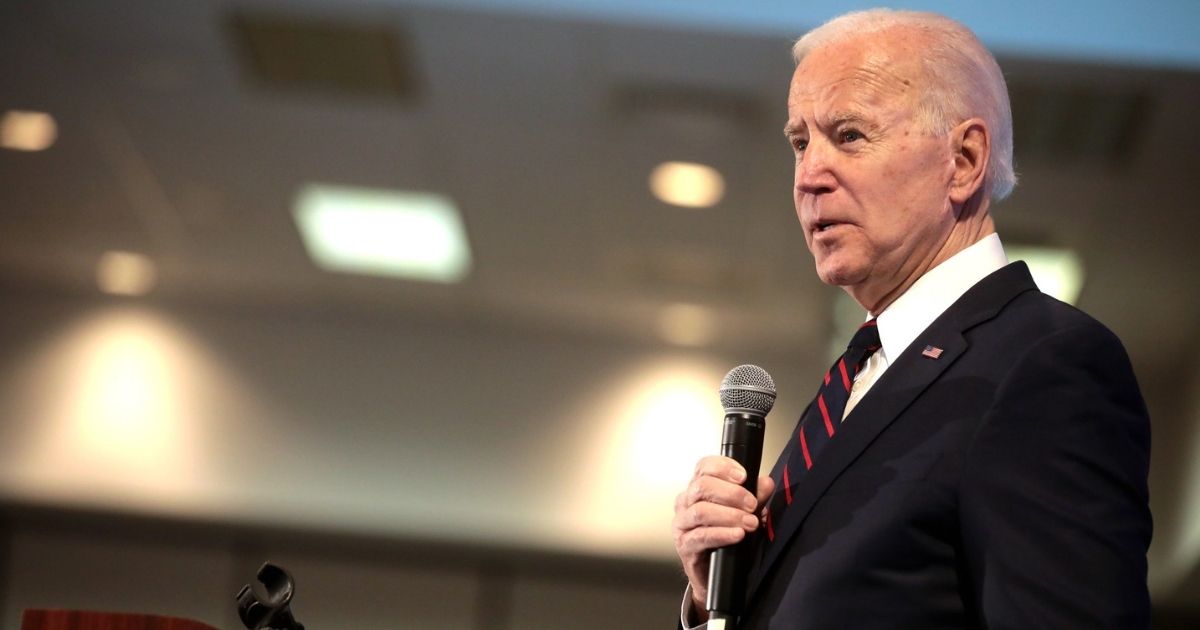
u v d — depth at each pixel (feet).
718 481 8.12
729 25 25.44
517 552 39.17
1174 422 37.01
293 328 40.83
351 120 30.81
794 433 9.36
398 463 39.75
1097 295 34.24
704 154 30.40
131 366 40.34
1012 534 7.20
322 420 40.09
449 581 38.96
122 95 30.58
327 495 39.45
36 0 27.25
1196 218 30.27
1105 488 7.24
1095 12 24.04
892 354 8.66
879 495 7.77
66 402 40.06
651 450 39.93
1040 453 7.34
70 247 38.32
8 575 38.81
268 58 28.71
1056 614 6.92
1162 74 25.22
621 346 40.93
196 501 39.32
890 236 8.70
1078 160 28.63
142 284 40.14
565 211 33.91
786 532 8.00
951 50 8.93
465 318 40.52
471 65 28.14
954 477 7.61
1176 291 33.53
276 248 37.47
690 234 34.32
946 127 8.79
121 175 34.35
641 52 26.86
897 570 7.61
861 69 8.86
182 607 38.60
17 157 33.81
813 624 7.59
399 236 36.27
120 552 39.04
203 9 27.17
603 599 38.70
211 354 40.60
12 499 39.27
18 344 40.50
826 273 8.87
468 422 40.14
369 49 28.07
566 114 29.48
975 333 8.26
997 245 8.93
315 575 39.04
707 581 8.33
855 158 8.77
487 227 35.29
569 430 40.22
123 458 39.60
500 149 31.32
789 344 39.73
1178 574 36.22
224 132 31.89
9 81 30.40
